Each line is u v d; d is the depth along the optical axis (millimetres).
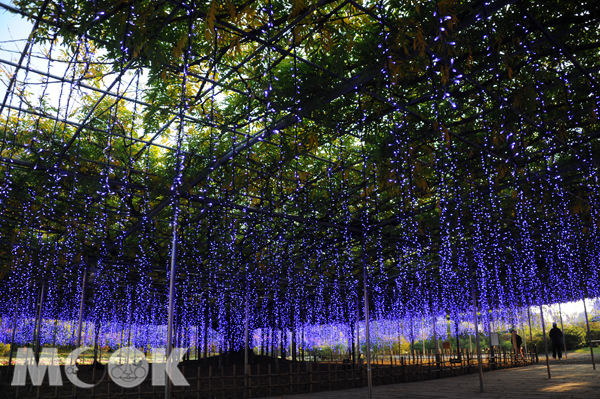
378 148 9523
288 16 5941
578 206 13164
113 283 19844
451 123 8977
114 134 9102
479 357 10477
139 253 16375
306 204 12484
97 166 10039
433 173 11039
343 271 18438
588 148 9930
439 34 5910
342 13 6434
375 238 14352
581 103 8555
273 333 24062
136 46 5691
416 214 12398
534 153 10109
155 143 9992
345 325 25281
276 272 17562
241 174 10758
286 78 7359
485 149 9781
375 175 10328
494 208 13156
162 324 23062
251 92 7789
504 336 33812
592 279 21984
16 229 13273
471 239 16047
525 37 6590
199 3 5598
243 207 10742
